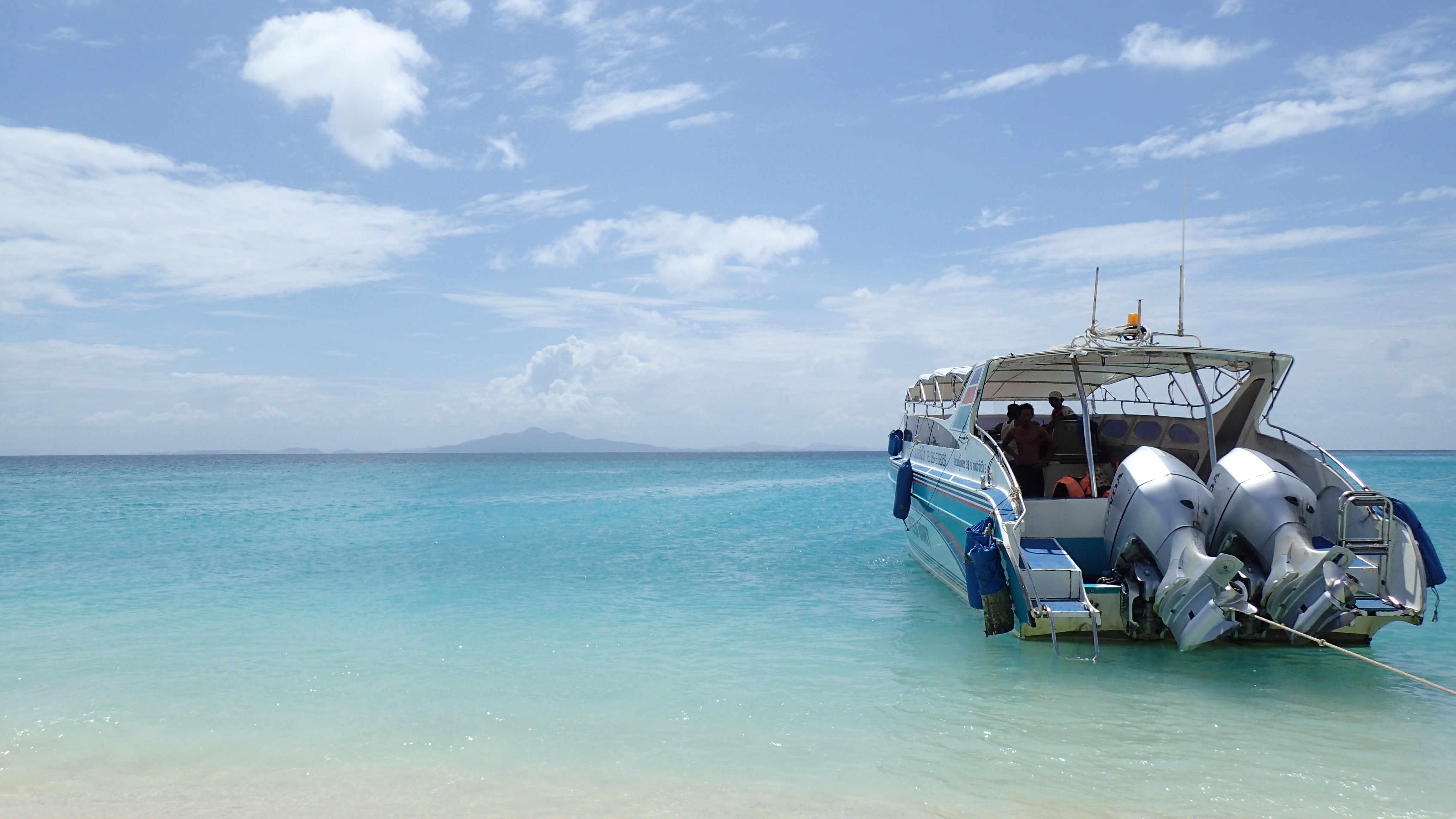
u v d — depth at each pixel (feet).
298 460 453.17
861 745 15.92
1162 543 20.74
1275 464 21.34
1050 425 31.07
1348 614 19.48
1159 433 30.96
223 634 24.91
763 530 54.44
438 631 25.40
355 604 29.48
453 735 16.51
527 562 39.93
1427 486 99.35
